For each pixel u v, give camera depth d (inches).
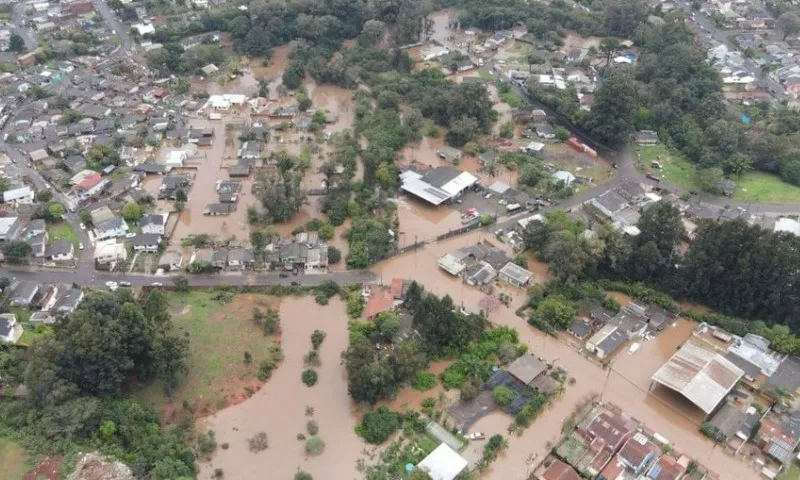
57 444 3304.6
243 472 3395.7
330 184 5772.6
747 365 3961.6
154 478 3211.1
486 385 3863.2
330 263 4931.1
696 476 3361.2
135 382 3858.3
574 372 4025.6
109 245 4943.4
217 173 6200.8
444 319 4037.9
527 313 4471.0
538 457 3457.2
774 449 3440.0
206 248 5032.0
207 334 4212.6
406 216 5585.6
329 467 3420.3
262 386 3905.0
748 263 4269.2
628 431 3491.6
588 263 4729.3
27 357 3809.1
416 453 3449.8
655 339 4298.7
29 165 6176.2
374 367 3631.9
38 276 4726.9
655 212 4704.7
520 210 5615.2
